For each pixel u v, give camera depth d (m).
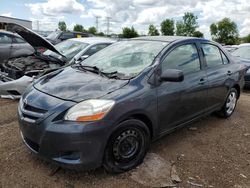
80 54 7.25
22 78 5.91
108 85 3.40
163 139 4.48
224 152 4.18
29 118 3.23
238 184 3.38
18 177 3.26
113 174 3.39
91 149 3.03
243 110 6.41
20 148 3.90
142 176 3.39
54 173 3.37
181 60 4.22
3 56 8.72
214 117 5.74
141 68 3.75
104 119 3.05
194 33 60.69
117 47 4.59
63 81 3.63
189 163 3.78
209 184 3.34
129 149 3.43
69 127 2.97
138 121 3.41
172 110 3.93
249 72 8.46
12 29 6.72
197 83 4.35
